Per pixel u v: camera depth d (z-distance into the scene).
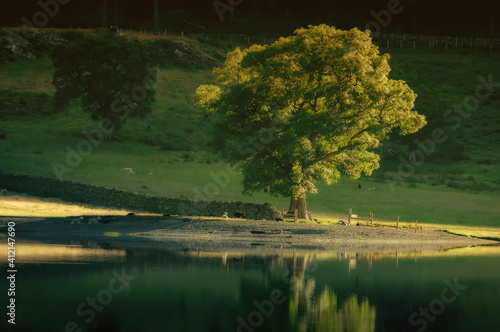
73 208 48.88
